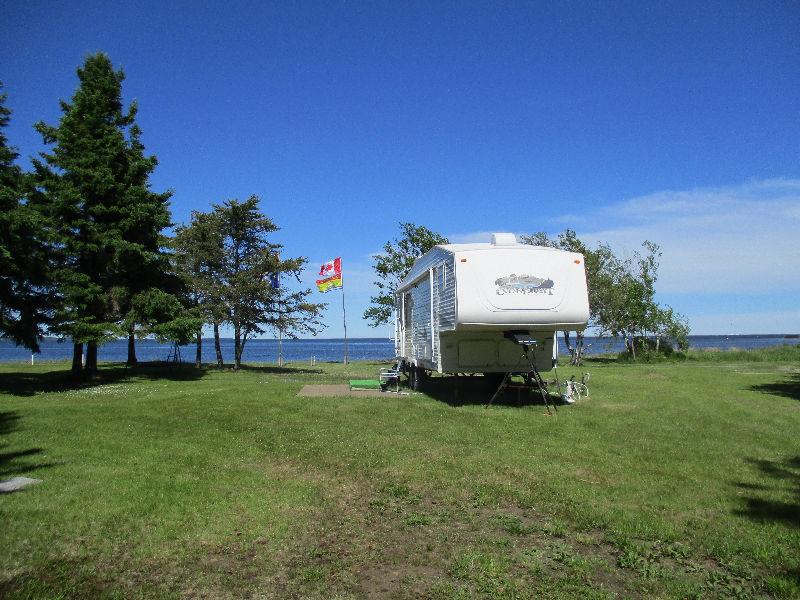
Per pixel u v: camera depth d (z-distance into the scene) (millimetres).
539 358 13867
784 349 37031
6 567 4562
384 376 18219
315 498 6367
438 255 13766
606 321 35656
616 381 19328
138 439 9617
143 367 30719
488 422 11094
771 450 8805
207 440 9570
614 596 4180
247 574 4512
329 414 12102
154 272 24031
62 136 22125
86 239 22250
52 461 7938
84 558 4758
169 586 4297
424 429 10391
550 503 6211
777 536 5250
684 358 35531
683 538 5246
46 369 29391
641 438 9609
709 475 7344
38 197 21859
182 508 5941
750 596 4160
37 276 19797
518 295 12352
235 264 30047
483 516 5867
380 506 6137
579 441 9383
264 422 11203
